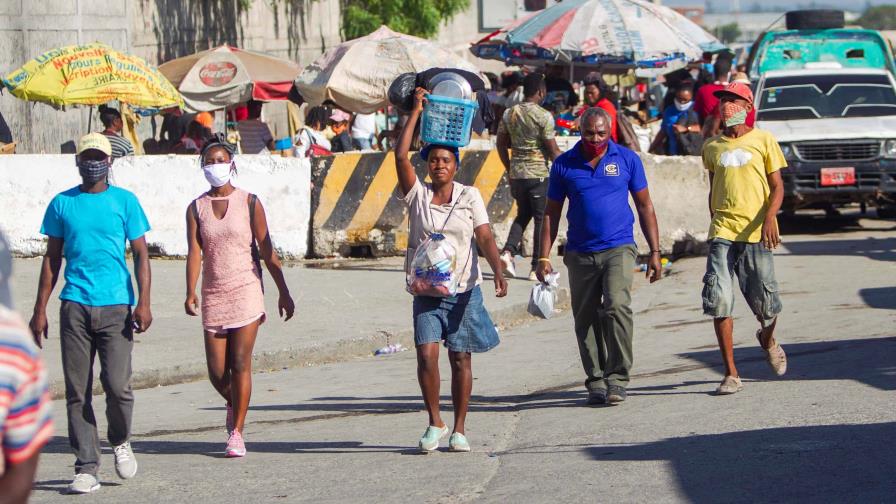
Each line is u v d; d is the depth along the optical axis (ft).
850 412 46.09
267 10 186.80
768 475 37.88
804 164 114.52
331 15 216.95
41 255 100.63
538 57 133.69
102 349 42.19
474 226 44.52
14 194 100.58
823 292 80.94
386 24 184.96
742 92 53.01
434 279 43.21
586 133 51.80
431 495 38.47
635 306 82.69
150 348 69.10
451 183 44.86
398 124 139.54
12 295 17.12
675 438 44.50
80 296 41.57
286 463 45.11
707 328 72.08
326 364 69.46
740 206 52.60
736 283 85.10
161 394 62.39
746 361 60.54
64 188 100.78
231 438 46.70
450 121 44.06
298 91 122.72
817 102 123.24
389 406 56.34
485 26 279.90
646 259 102.89
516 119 86.94
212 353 46.75
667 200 103.55
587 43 129.80
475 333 44.70
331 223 103.96
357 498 38.60
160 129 151.64
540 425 49.49
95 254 41.78
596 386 52.90
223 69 125.29
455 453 45.16
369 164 103.76
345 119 141.28
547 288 53.83
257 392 61.62
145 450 49.39
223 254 46.37
